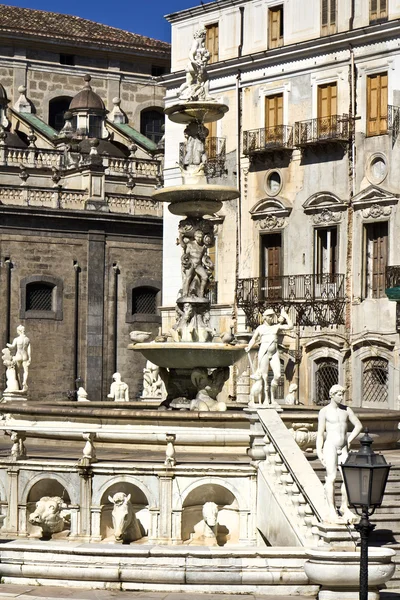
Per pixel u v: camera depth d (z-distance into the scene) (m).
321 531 30.25
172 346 42.84
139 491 35.22
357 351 76.56
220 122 86.75
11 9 114.75
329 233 79.62
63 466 35.38
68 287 98.19
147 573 30.25
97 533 34.94
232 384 80.75
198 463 35.66
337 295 77.75
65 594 29.78
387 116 76.00
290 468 33.41
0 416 47.66
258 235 83.88
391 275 74.12
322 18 80.25
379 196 75.69
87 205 99.06
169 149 91.88
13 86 110.44
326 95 79.88
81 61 114.12
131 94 116.38
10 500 36.09
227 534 35.34
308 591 29.94
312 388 78.94
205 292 44.72
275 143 81.81
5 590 30.19
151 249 101.62
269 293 82.50
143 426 38.94
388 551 29.16
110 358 99.56
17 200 97.00
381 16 76.94
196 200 44.19
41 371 96.75
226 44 86.56
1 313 95.38
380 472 25.28
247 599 29.42
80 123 108.25
